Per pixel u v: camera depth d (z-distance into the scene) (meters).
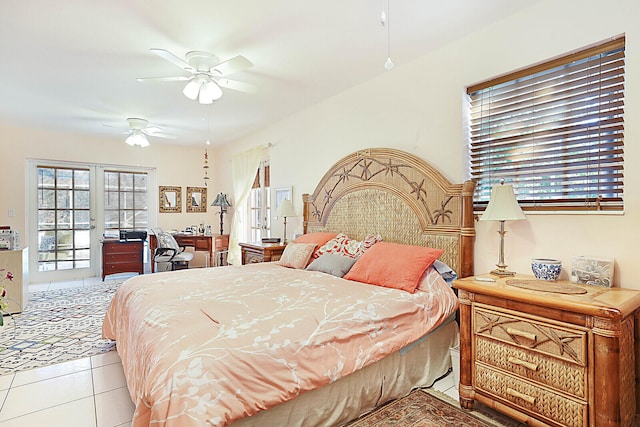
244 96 3.81
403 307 2.08
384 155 3.12
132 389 1.68
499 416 1.88
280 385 1.47
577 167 2.08
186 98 3.81
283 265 3.37
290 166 4.59
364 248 2.97
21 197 5.17
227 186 6.51
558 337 1.57
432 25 2.39
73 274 5.75
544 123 2.23
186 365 1.32
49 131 5.36
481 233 2.50
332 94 3.77
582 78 2.05
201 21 2.28
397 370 2.05
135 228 6.23
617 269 1.86
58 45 2.59
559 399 1.57
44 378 2.40
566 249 2.07
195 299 2.05
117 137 5.82
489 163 2.53
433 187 2.73
